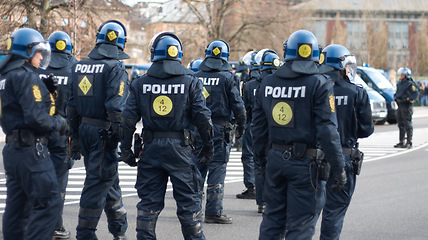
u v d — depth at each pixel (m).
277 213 4.79
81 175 11.01
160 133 5.14
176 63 5.16
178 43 5.20
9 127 4.73
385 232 6.87
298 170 4.58
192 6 42.88
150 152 5.14
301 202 4.59
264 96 4.81
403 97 16.34
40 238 4.77
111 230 5.90
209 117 5.18
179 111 5.11
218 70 7.31
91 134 5.62
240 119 7.33
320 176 4.57
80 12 24.61
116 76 5.55
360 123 5.48
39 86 4.72
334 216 5.43
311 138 4.57
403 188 9.93
